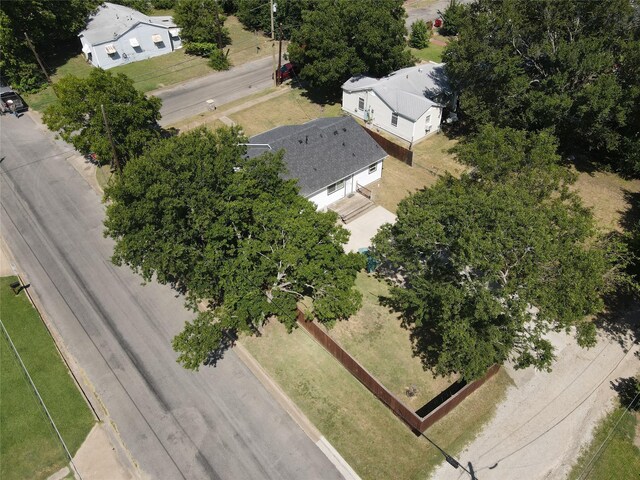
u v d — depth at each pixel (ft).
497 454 69.36
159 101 124.67
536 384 77.92
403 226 76.79
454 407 74.59
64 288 96.68
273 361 82.23
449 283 70.95
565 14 113.70
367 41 139.95
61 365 82.17
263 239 79.82
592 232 70.64
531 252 66.90
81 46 199.31
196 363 70.90
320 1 169.48
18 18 163.53
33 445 71.10
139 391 78.13
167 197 72.90
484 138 89.51
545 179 80.48
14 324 89.25
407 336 86.28
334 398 76.74
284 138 112.57
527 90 123.03
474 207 71.15
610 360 81.15
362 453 69.92
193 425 73.41
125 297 94.73
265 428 72.95
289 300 81.20
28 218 114.32
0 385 78.84
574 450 69.62
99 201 119.55
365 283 96.68
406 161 130.93
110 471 68.23
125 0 225.97
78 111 112.98
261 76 178.50
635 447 69.87
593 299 65.41
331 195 114.62
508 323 65.98
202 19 186.60
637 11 112.98
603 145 126.52
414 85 144.25
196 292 79.71
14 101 155.63
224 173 79.87
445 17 206.08
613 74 111.55
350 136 119.44
